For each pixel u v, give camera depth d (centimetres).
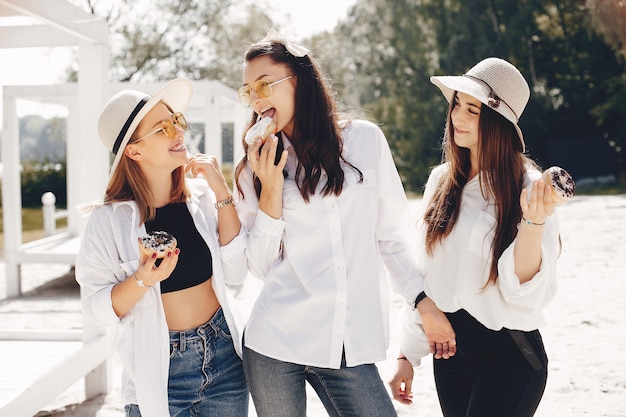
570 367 480
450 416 252
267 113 239
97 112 453
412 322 267
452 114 249
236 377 256
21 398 333
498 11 2686
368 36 3138
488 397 230
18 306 835
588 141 2516
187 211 256
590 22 2417
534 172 239
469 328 243
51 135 2659
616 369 470
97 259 242
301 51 233
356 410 232
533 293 223
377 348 237
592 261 863
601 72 2539
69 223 1077
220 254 254
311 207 233
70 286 985
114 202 246
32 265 1214
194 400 246
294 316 235
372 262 242
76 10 412
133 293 228
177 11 2750
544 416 401
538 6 2556
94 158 454
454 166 251
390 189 249
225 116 1362
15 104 880
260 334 238
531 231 215
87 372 433
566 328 576
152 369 236
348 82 3347
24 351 432
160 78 2834
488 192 239
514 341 234
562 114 2608
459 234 245
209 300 253
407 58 2941
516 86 237
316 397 463
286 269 241
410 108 2920
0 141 896
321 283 233
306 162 233
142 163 247
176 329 246
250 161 230
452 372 252
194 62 2850
